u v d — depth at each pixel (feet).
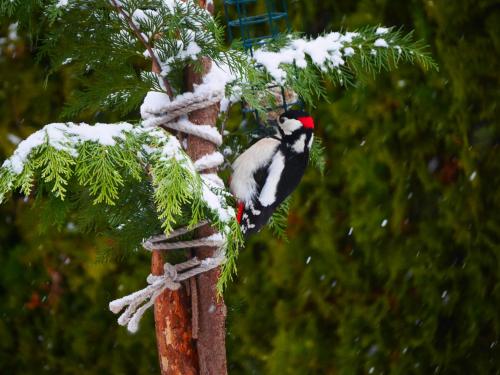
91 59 21.91
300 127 27.32
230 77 21.80
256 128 29.09
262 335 34.14
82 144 17.54
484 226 39.34
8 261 32.71
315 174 34.91
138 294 19.84
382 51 25.58
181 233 20.16
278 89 29.14
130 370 32.96
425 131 36.58
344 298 35.06
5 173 17.21
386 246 35.76
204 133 20.63
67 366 32.86
